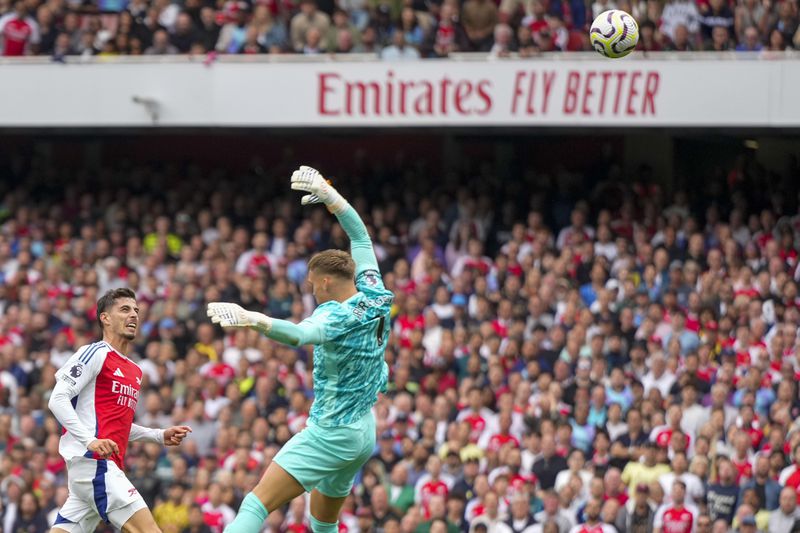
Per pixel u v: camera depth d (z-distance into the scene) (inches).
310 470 579.2
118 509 674.2
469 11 1483.8
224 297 1405.0
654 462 1146.7
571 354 1263.5
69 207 1614.2
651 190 1491.1
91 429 670.5
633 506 1130.0
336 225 1509.6
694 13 1440.7
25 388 1349.7
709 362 1254.3
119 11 1587.1
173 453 1229.1
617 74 1443.2
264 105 1529.3
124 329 686.5
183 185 1615.4
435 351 1314.0
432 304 1375.5
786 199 1469.0
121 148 1814.7
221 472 1181.7
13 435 1285.7
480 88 1473.9
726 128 1439.5
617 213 1475.1
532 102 1464.1
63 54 1577.3
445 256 1467.8
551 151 1680.6
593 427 1189.1
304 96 1519.4
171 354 1342.3
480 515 1130.7
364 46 1514.5
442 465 1171.3
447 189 1535.4
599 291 1333.7
